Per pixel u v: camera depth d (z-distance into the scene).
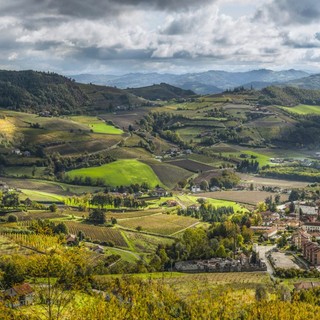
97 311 73.31
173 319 99.38
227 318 103.06
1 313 63.34
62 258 67.00
